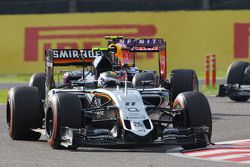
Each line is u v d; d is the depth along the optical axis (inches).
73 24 4254.4
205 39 4180.6
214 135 1689.2
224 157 1315.2
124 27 4220.0
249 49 4143.7
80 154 1359.5
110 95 1425.9
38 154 1381.6
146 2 5482.3
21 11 5467.5
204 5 5039.4
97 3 5546.3
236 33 4151.1
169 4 5433.1
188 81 1898.4
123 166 1211.2
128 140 1342.3
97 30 4242.1
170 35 4197.8
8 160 1307.8
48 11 5467.5
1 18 4296.3
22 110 1592.0
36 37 4271.7
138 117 1358.3
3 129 1849.2
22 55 4291.3
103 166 1213.1
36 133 1620.3
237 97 2546.8
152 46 1925.4
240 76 2492.6
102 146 1470.2
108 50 1775.3
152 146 1465.3
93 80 1596.9
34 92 1615.4
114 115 1437.0
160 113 1545.3
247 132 1740.9
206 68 3297.2
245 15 4141.2
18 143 1568.7
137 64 4060.0
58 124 1400.1
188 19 4185.5
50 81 1720.0
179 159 1288.1
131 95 1414.9
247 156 1326.3
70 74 1807.3
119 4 5526.6
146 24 4207.7
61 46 4264.3
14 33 4293.8
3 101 2792.8
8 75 4298.7
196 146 1424.7
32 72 4288.9
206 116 1406.3
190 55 4197.8
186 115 1405.0
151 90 1531.7
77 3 5536.4
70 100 1412.4
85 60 1745.8
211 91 3065.9
